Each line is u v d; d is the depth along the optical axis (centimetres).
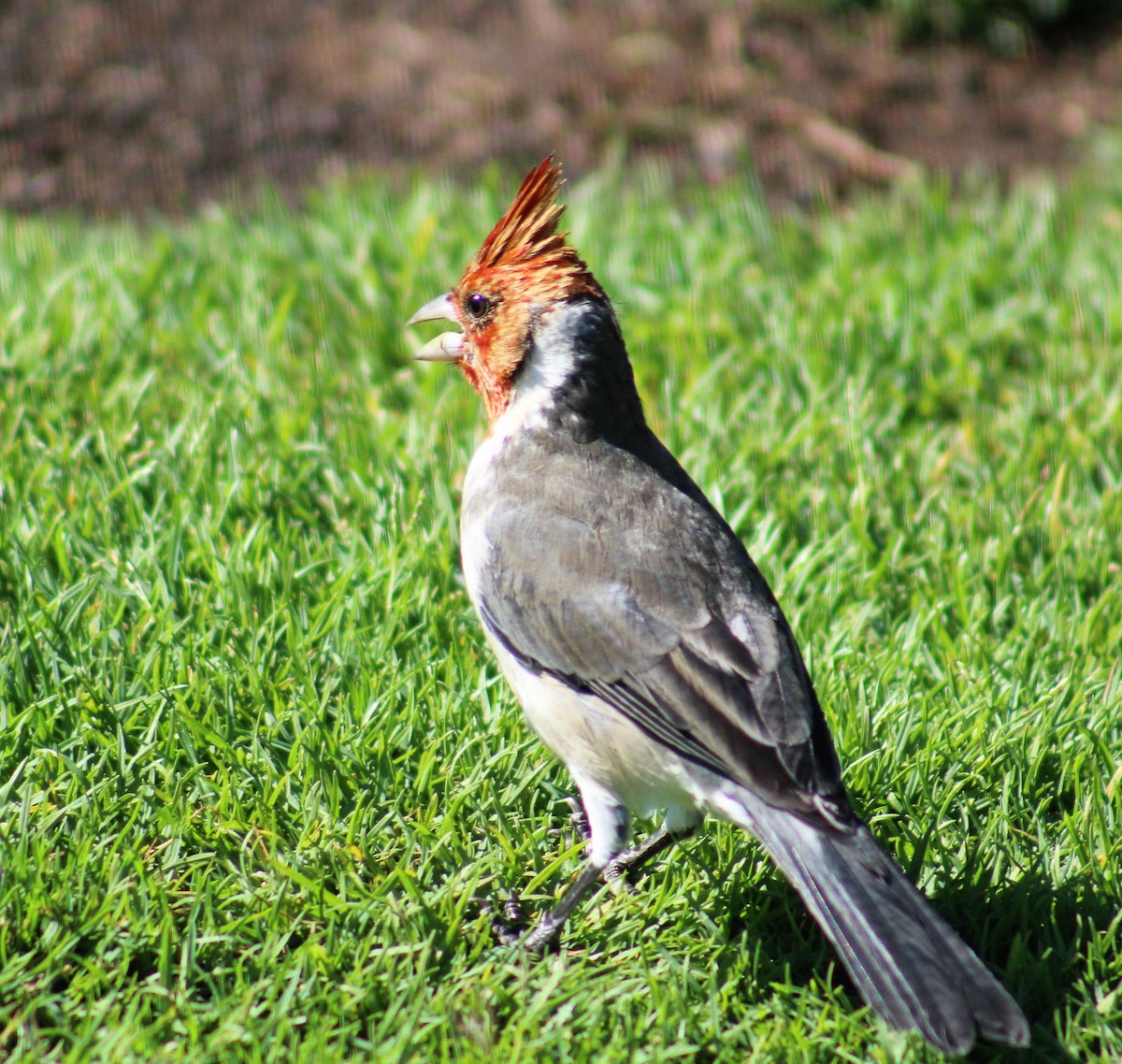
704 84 1981
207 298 1473
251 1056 695
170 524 1098
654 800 826
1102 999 770
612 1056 708
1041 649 1043
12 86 1914
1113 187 1794
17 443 1172
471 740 910
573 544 845
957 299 1498
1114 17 2186
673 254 1570
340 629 1005
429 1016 728
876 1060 727
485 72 2000
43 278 1495
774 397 1329
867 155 1869
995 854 855
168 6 2103
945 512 1188
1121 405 1321
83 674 921
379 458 1215
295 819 859
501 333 917
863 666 991
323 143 1861
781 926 841
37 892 764
